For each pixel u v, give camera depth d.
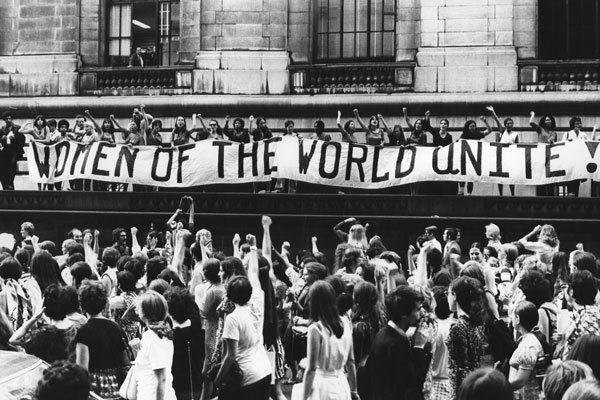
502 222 26.08
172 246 21.09
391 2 34.16
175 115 34.09
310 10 34.03
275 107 33.25
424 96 32.34
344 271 15.32
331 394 10.66
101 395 11.13
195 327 14.10
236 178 27.61
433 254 17.03
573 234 25.97
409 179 26.67
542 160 26.08
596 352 8.39
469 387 6.61
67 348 11.38
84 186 30.17
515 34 32.47
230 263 13.30
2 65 35.53
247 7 33.84
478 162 26.38
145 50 35.94
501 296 16.77
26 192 28.47
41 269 13.88
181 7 34.56
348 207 27.00
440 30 32.59
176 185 27.84
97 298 11.33
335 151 27.17
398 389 10.80
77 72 35.03
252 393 12.00
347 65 33.12
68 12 35.38
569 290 11.97
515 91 32.06
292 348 15.95
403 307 10.87
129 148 28.16
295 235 26.97
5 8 35.78
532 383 11.02
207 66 33.81
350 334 10.96
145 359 11.22
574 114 31.81
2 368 9.09
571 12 33.12
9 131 30.25
